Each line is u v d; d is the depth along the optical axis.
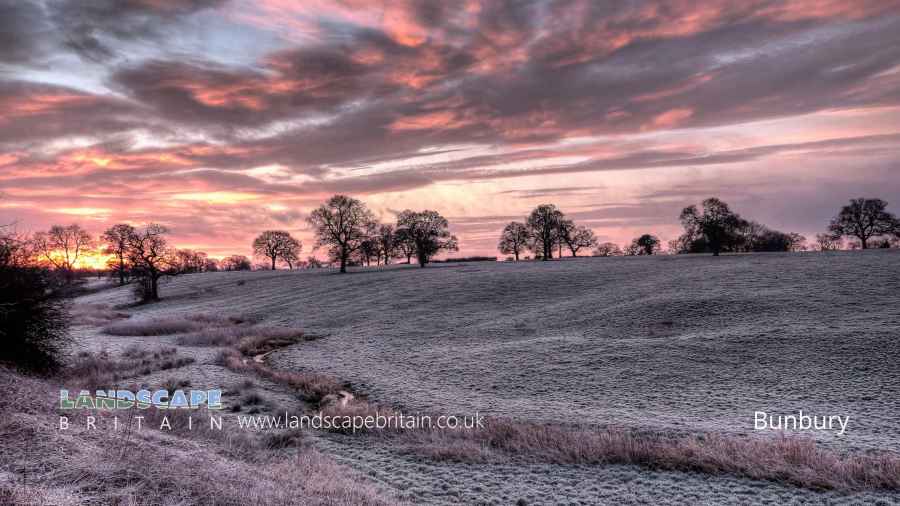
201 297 81.75
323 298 65.31
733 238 92.94
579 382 24.91
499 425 17.70
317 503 9.70
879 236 109.75
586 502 12.26
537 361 28.94
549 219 122.44
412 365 30.20
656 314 37.53
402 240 107.50
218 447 13.55
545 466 14.56
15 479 7.77
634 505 12.06
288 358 34.09
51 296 21.08
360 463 14.79
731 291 41.53
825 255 64.62
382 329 43.41
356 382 26.39
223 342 40.38
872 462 13.73
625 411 20.22
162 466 9.46
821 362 25.00
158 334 47.88
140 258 83.81
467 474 14.01
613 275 59.94
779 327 31.02
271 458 13.67
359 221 102.31
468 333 39.06
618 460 14.88
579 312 41.81
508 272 71.69
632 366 26.78
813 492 12.45
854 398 20.59
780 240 137.00
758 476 13.36
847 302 35.00
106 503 7.58
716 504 11.98
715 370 25.30
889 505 11.63
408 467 14.58
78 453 9.38
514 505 12.09
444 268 91.50
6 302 18.94
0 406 11.32
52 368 21.67
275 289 80.44
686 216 89.25
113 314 67.12
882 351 25.36
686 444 15.39
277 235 143.62
